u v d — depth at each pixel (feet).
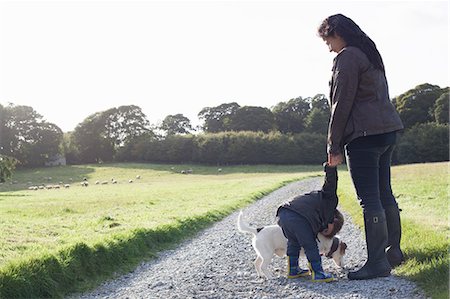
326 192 21.54
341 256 22.98
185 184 162.50
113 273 25.21
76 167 319.88
